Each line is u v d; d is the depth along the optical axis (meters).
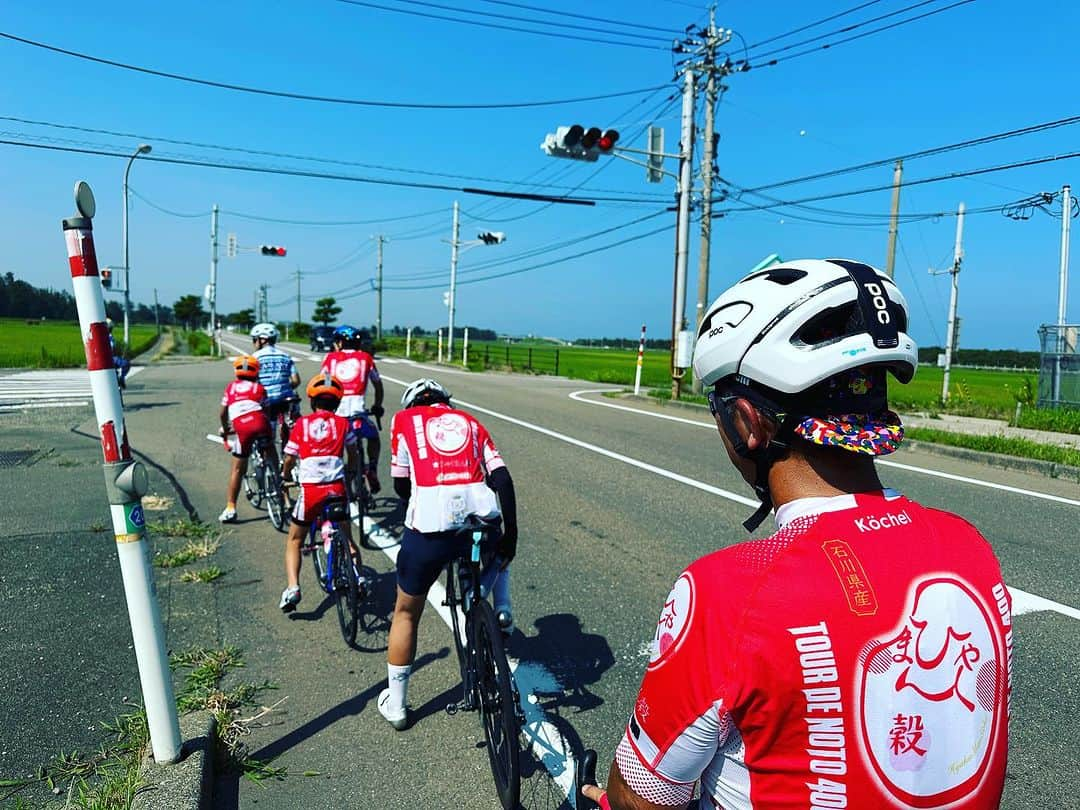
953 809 1.03
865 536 1.07
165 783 2.71
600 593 5.07
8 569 5.21
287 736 3.36
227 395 6.51
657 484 8.35
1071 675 3.90
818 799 0.99
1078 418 13.40
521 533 6.44
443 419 3.57
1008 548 6.10
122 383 11.06
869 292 1.12
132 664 3.86
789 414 1.13
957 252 19.11
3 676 3.72
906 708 1.00
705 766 1.07
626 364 47.12
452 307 38.69
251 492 7.26
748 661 0.99
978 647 1.06
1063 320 17.12
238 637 4.33
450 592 3.69
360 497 6.50
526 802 2.93
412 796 2.95
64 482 7.89
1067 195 17.00
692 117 18.33
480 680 3.11
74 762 3.02
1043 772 3.07
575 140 16.34
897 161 18.08
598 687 3.82
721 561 1.09
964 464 10.15
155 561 5.51
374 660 4.10
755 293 1.17
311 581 5.24
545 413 14.72
